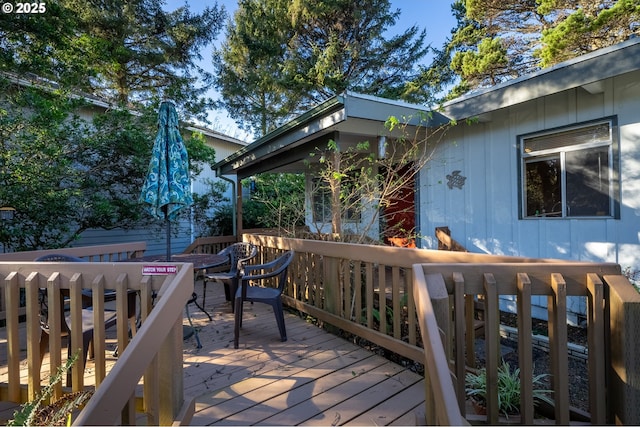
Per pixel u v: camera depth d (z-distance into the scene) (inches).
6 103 211.8
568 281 64.3
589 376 62.4
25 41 212.2
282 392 89.7
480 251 194.1
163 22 435.8
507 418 66.5
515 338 151.1
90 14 375.6
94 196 247.6
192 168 336.8
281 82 537.3
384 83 594.9
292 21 535.2
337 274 131.7
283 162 245.1
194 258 153.6
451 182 208.1
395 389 91.1
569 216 160.1
